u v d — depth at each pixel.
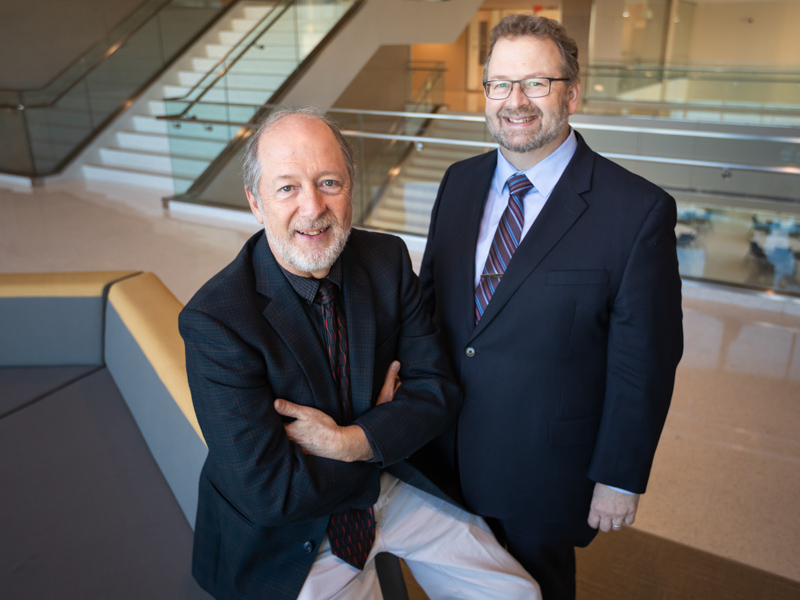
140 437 1.99
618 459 1.37
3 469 1.82
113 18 9.57
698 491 2.34
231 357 1.15
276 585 1.26
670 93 9.26
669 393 1.36
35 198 6.97
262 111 6.04
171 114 6.52
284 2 8.10
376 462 1.29
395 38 8.52
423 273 1.64
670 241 1.30
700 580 1.95
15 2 8.49
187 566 1.48
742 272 4.18
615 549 2.07
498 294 1.37
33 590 1.39
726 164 4.14
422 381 1.39
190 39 9.17
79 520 1.62
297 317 1.24
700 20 12.85
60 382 2.29
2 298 2.33
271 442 1.17
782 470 2.45
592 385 1.40
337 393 1.29
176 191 6.70
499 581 1.45
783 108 8.53
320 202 1.13
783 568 1.99
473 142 5.04
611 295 1.31
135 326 1.99
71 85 7.84
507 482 1.46
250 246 1.30
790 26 12.13
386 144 5.52
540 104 1.28
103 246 5.27
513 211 1.40
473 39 15.23
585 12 9.90
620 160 4.68
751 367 3.27
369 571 1.38
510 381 1.40
